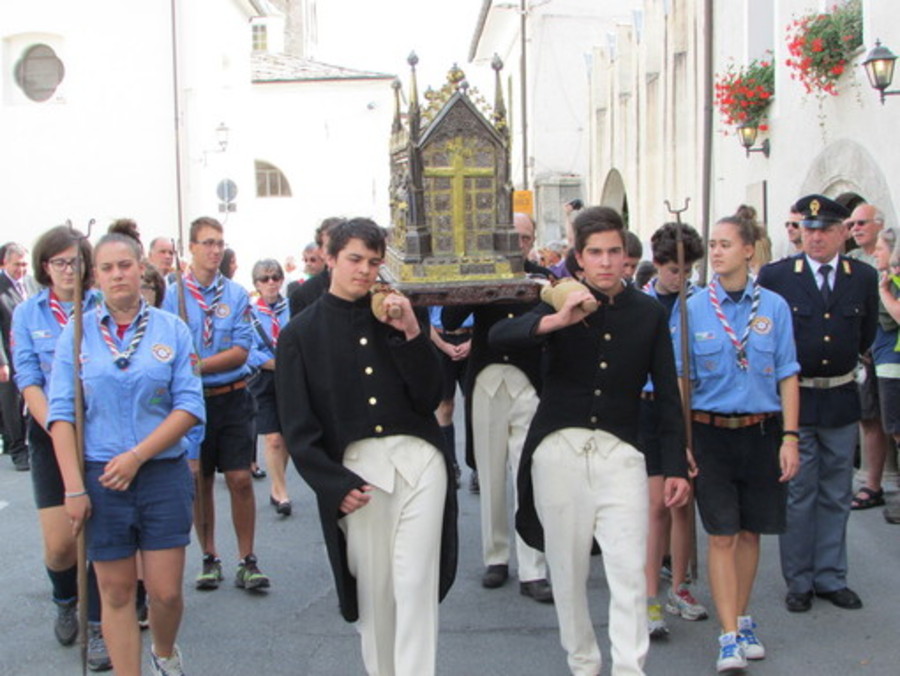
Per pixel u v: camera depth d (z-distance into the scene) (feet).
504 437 20.75
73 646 18.22
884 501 25.79
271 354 27.02
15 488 30.94
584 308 13.82
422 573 13.73
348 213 111.75
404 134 18.83
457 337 27.76
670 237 18.35
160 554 14.49
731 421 16.31
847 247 32.65
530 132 93.40
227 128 80.74
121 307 14.56
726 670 16.21
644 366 14.75
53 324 16.96
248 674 16.90
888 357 23.81
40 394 16.70
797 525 18.85
